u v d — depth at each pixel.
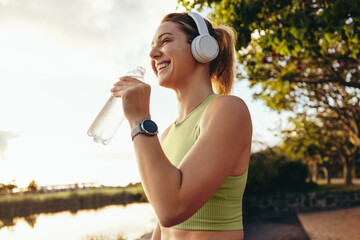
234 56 1.42
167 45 1.15
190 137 1.09
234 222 1.04
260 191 14.09
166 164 0.88
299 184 15.02
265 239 8.37
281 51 4.03
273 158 14.62
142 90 0.97
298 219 11.74
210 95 1.14
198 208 0.89
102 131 1.23
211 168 0.89
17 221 15.21
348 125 12.92
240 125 0.97
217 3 3.74
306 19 3.46
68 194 21.45
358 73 7.85
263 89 10.29
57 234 11.05
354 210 12.94
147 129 0.89
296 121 15.57
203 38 1.12
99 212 18.28
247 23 3.56
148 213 16.00
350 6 3.32
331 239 7.89
